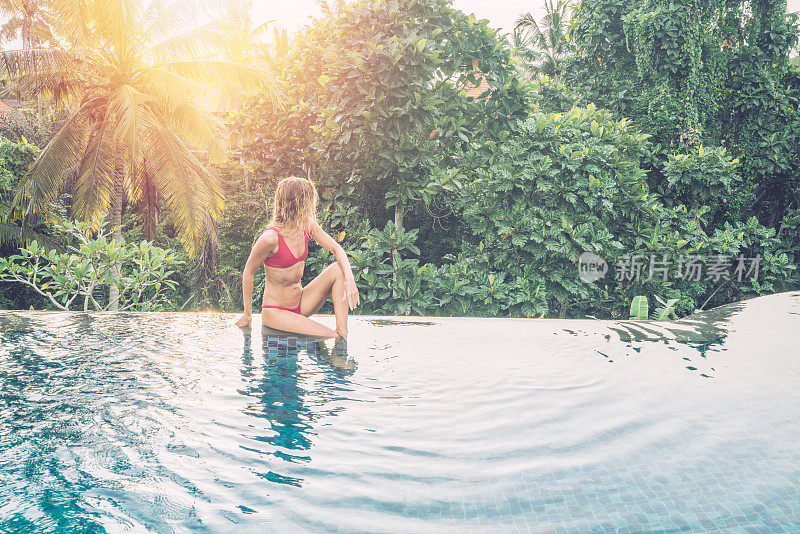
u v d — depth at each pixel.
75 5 14.16
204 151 17.84
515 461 1.90
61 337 3.91
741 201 15.62
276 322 3.99
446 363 3.27
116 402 2.46
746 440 2.12
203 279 17.34
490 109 10.53
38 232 17.36
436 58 9.01
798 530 1.50
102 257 8.72
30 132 19.58
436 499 1.62
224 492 1.63
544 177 10.10
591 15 15.93
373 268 9.64
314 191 3.87
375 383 2.83
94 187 14.03
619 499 1.65
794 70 16.11
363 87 9.12
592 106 11.91
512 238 9.68
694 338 4.11
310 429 2.17
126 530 1.41
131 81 14.88
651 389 2.79
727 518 1.55
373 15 9.40
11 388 2.66
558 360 3.39
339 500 1.60
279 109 12.59
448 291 9.65
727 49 16.16
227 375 2.94
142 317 4.83
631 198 10.49
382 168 10.29
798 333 4.28
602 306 11.55
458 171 9.91
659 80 14.95
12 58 14.02
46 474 1.73
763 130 15.74
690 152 14.27
